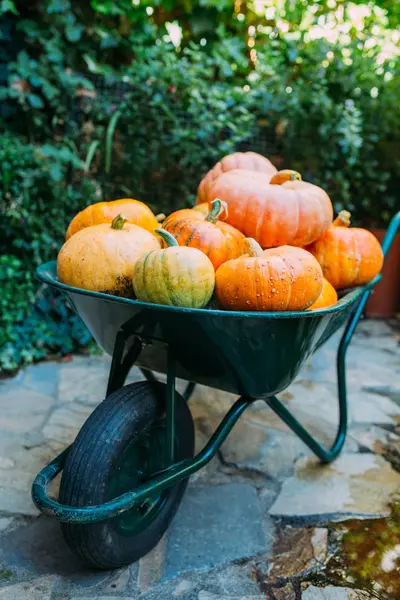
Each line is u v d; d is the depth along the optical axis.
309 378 2.80
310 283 1.27
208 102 3.28
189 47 3.98
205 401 2.45
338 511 1.66
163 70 3.21
